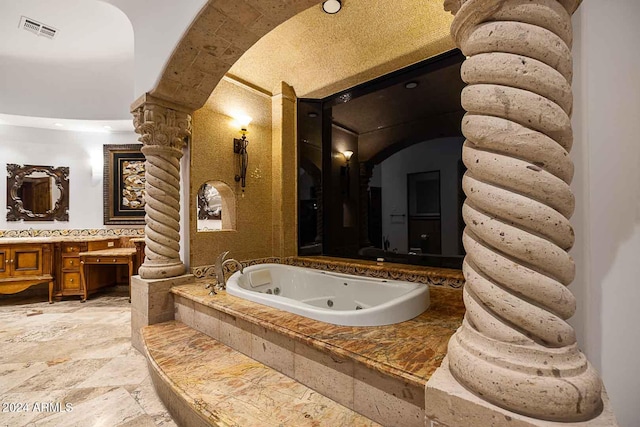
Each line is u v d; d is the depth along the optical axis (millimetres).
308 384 1447
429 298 1958
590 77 958
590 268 945
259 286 2758
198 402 1328
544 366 718
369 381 1219
